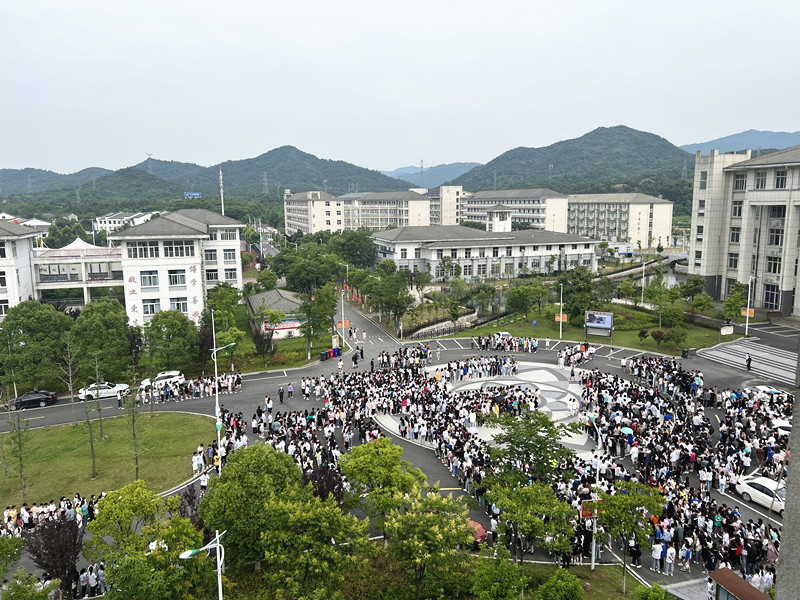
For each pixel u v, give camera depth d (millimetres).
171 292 80875
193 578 24531
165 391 57500
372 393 51812
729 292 96312
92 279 86625
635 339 78812
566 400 56062
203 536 26797
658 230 188000
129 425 50844
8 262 74562
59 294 90875
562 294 88375
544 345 77750
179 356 61844
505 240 128250
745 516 34656
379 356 73125
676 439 41000
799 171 81000
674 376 55406
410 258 125625
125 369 62719
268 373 66625
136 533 27297
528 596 26641
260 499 26984
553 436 31859
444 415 45938
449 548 24344
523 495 27141
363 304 106375
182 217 104500
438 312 96375
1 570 23594
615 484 31625
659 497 25969
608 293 95438
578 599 22953
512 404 49594
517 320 90500
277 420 47406
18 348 57250
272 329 74500
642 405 47750
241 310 98938
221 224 106125
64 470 41906
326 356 71562
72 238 179250
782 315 84438
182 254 80750
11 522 33500
